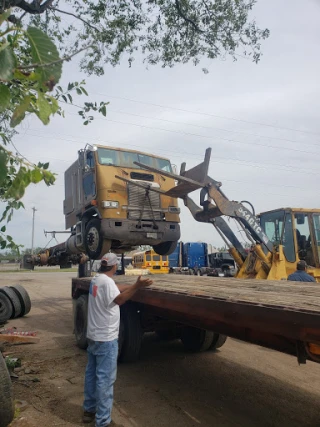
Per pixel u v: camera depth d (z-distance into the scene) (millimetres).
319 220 10930
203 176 8898
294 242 10461
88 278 8227
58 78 1896
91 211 9930
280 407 4715
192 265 24781
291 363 6531
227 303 3566
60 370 6086
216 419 4363
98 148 9625
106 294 4113
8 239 2641
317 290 4562
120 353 6309
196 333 7074
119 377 5750
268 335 3801
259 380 5684
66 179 11891
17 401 4754
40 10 7355
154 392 5164
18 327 9711
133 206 9430
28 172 2002
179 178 8602
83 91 3039
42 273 41844
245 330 4102
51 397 4949
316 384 5527
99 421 3961
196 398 4973
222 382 5586
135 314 6355
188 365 6398
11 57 1582
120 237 9234
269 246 9398
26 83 2029
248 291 4461
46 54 1844
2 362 3939
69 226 11695
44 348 7512
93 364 4293
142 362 6543
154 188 9719
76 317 7812
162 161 10469
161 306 4812
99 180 9266
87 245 9953
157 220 9781
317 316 2641
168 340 8172
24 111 1926
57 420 4289
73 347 7594
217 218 9672
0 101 1692
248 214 9172
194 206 9781
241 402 4859
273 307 3053
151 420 4316
